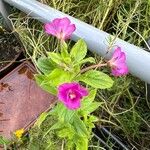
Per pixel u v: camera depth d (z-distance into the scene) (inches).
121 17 10.1
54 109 7.8
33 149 9.5
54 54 6.7
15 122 10.1
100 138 9.7
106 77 6.8
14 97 10.5
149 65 8.0
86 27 8.8
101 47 8.8
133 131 9.9
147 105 10.2
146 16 10.1
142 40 9.7
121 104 10.3
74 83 6.1
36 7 9.7
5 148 9.3
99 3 10.5
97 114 10.1
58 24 6.9
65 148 9.2
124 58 6.8
